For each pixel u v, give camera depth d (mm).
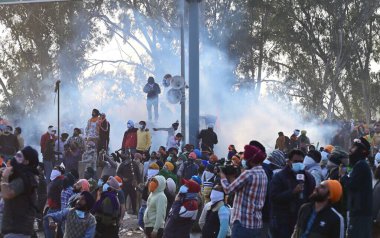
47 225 14453
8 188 9680
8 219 9828
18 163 9852
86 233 10500
